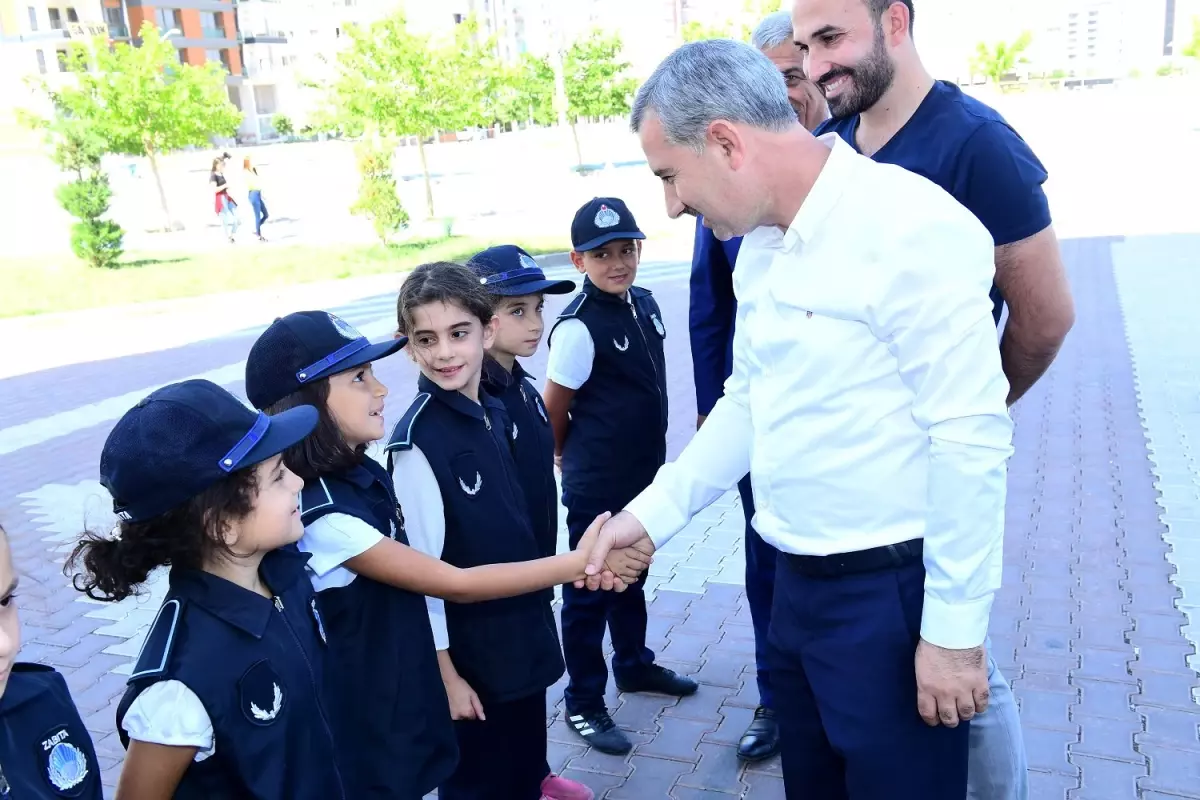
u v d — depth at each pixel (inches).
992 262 66.9
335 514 80.4
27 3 2020.2
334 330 84.0
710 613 168.2
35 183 1145.4
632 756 129.6
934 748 72.8
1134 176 789.9
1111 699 133.8
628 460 132.6
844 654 72.2
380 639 84.6
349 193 1070.4
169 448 64.7
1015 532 191.9
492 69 833.5
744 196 68.5
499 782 101.7
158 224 941.8
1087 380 290.2
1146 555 177.6
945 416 64.8
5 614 57.3
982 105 88.8
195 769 65.6
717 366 127.7
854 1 82.8
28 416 331.3
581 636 130.1
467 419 96.7
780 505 74.3
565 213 792.9
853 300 66.7
